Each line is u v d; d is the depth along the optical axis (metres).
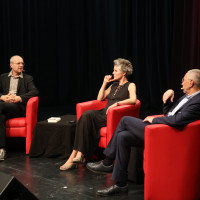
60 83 6.79
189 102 2.41
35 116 3.69
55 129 3.47
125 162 2.56
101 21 6.49
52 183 2.84
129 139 2.57
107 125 3.10
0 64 6.07
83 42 6.81
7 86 3.93
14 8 6.08
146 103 6.05
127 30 6.09
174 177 2.39
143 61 6.02
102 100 3.64
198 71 2.45
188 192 2.45
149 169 2.33
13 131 3.62
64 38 6.74
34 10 6.33
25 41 6.31
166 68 5.70
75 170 3.16
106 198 2.54
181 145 2.37
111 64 6.46
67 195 2.59
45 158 3.53
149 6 5.75
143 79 6.05
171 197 2.41
